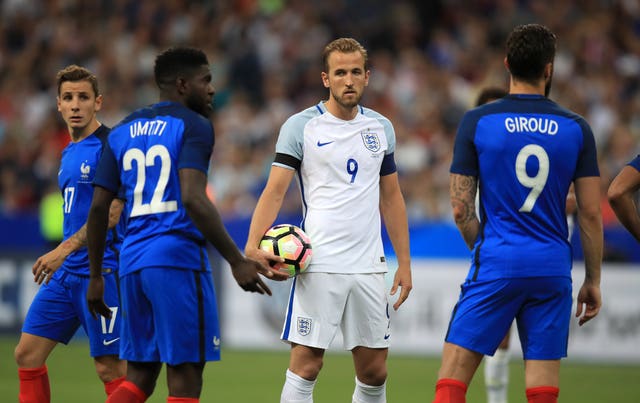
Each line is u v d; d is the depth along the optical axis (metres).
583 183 17.75
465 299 17.73
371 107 57.19
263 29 64.06
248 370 35.66
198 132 17.52
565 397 30.56
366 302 20.22
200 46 64.06
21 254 43.88
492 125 17.62
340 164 20.19
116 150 18.20
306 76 60.88
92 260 18.45
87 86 21.58
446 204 48.91
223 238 16.97
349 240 20.14
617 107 57.03
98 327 21.20
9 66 63.06
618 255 39.88
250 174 51.56
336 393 30.61
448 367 17.52
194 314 17.61
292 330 20.23
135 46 63.03
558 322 17.47
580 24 63.03
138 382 18.14
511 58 18.00
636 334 38.66
